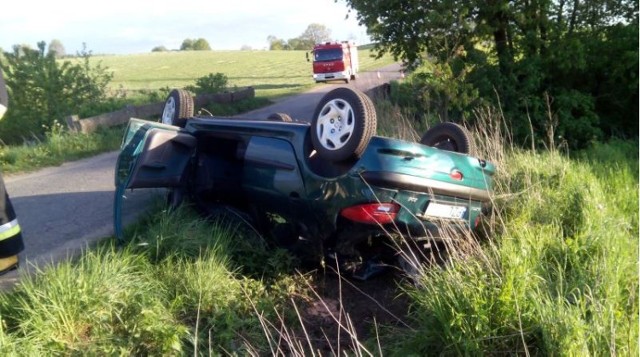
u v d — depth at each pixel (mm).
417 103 13133
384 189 4793
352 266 5352
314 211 5168
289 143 5391
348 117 4816
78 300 4062
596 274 4680
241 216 5938
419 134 10750
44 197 8227
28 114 16844
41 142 14242
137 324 3996
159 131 5699
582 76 16016
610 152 12977
